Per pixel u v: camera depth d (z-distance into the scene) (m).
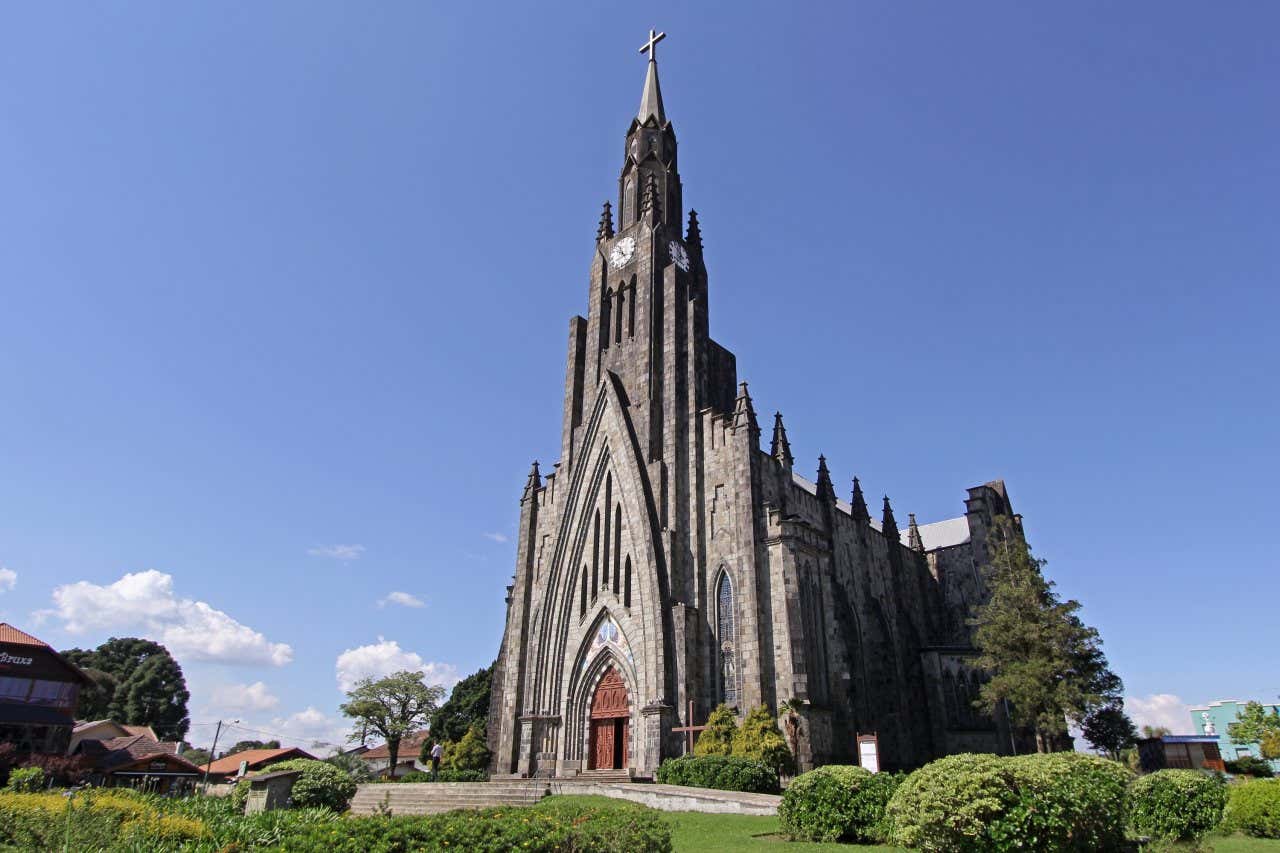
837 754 46.72
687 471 53.72
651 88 75.38
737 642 47.34
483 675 91.31
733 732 42.56
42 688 62.44
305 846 12.16
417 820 13.26
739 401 53.25
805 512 56.50
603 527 55.75
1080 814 17.11
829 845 22.09
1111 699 44.62
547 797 39.97
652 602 49.66
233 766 90.38
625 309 63.44
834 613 50.97
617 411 57.88
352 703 90.50
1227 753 109.94
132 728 98.00
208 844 16.77
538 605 57.62
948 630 71.12
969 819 17.03
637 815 16.70
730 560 49.44
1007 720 56.47
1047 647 44.44
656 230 63.66
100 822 18.77
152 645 129.75
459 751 60.72
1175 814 23.78
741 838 24.25
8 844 18.19
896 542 68.25
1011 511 74.19
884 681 57.84
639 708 48.56
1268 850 21.19
